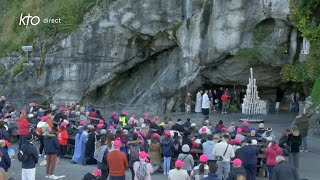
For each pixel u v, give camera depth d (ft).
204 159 56.70
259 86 127.65
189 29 120.67
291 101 126.52
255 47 115.96
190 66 123.03
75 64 131.23
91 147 81.30
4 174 45.34
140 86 133.39
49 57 133.08
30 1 151.43
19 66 136.56
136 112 128.47
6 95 136.15
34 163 63.52
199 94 125.80
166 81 127.03
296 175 52.90
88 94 132.87
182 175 55.06
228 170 63.82
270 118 116.06
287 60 116.67
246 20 114.11
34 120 93.66
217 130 82.79
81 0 134.51
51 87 133.28
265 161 73.10
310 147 89.66
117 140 60.59
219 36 116.37
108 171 66.03
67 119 90.43
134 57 129.70
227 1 114.42
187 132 74.43
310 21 107.65
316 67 108.99
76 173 75.61
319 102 99.40
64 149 85.30
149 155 75.41
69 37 131.13
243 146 65.87
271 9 110.73
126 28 126.41
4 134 77.36
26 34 141.38
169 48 129.18
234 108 125.18
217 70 123.13
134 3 125.08
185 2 121.90
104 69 130.31
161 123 88.89
